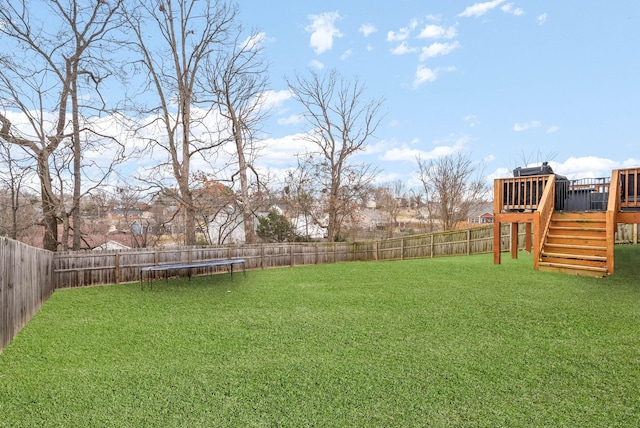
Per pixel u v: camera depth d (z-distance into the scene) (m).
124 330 5.20
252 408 2.83
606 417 2.62
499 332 4.62
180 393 3.12
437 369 3.51
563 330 4.64
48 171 12.76
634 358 3.70
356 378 3.34
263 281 9.80
